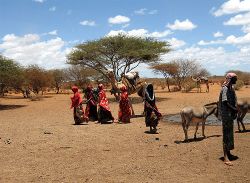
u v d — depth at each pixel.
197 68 68.00
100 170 10.64
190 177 9.66
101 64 43.38
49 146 14.37
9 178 10.17
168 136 15.45
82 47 42.50
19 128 20.42
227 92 10.75
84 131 17.89
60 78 70.38
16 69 43.12
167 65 60.91
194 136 14.12
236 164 10.62
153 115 16.44
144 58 42.78
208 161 11.09
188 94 47.75
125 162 11.42
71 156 12.52
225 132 10.84
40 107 37.16
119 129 18.05
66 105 38.38
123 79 22.94
